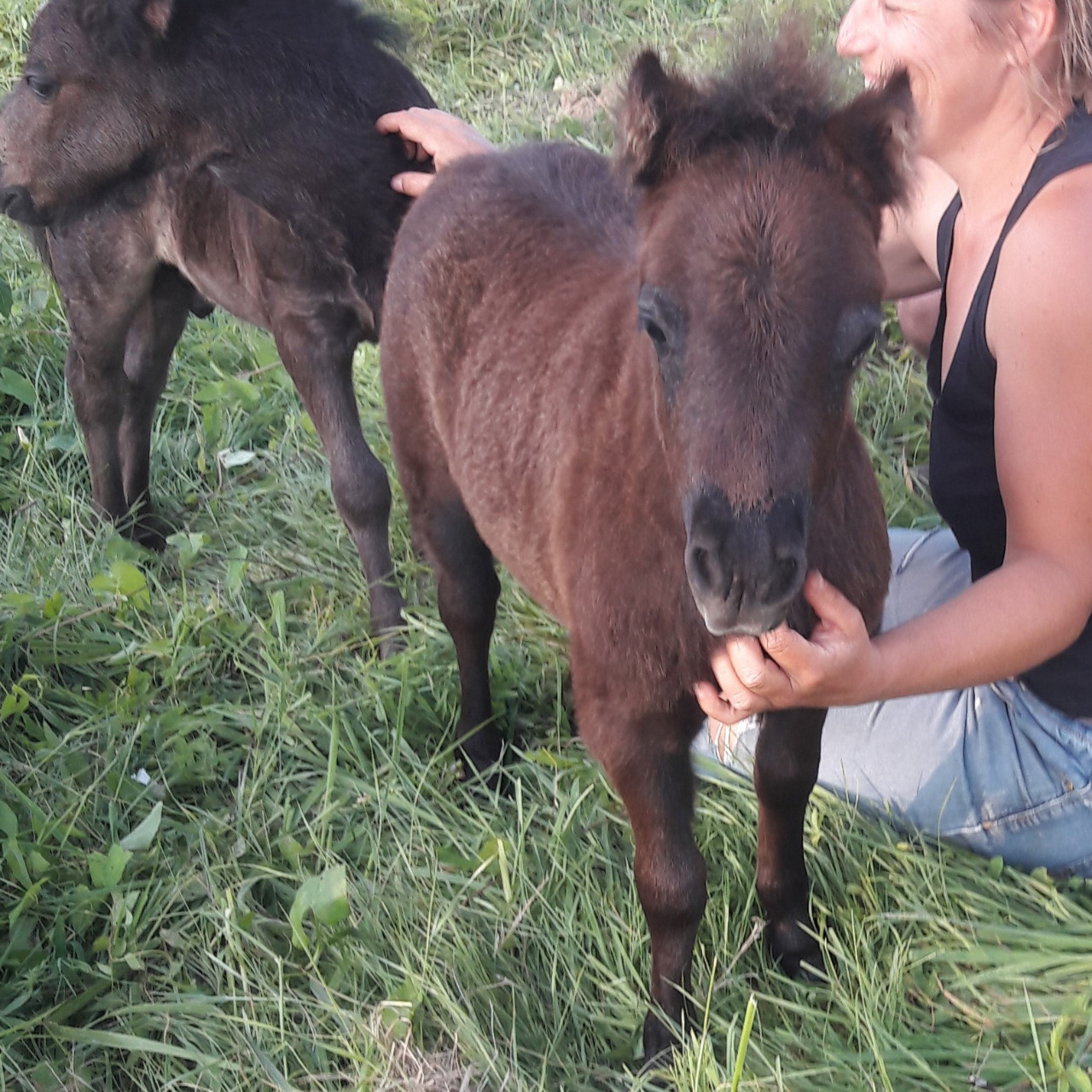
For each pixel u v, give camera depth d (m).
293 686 2.88
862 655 1.72
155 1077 2.13
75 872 2.48
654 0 5.57
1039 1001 2.09
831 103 1.64
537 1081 2.06
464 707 2.79
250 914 2.32
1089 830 2.28
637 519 1.82
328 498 3.63
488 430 2.34
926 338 2.95
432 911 2.32
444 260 2.54
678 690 1.87
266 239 3.02
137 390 3.53
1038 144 1.93
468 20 5.72
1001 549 2.24
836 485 1.80
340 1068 2.15
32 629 3.08
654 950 2.09
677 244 1.55
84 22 2.96
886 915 2.21
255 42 2.94
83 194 3.16
